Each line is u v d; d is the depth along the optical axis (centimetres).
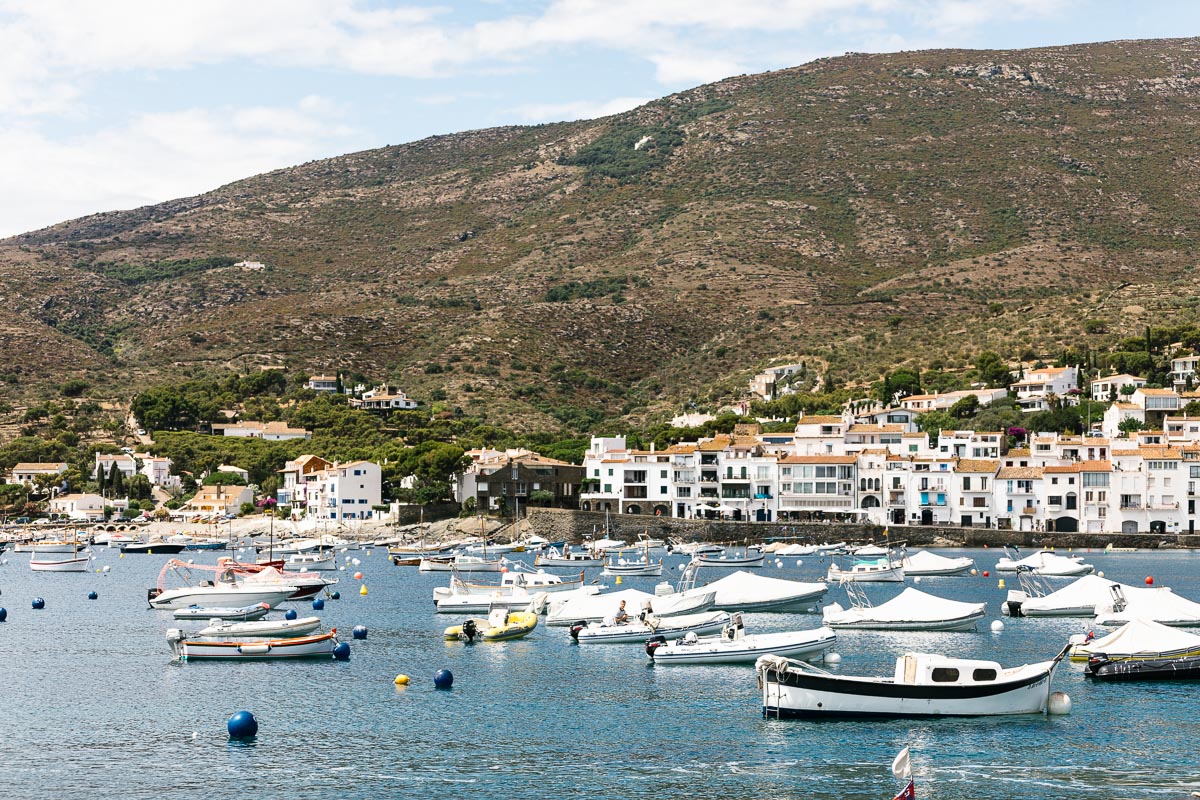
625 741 7494
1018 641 10731
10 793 6606
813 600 12725
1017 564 16900
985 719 7831
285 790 6644
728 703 8450
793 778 6762
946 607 11412
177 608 13650
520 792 6588
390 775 6888
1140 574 16812
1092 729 7625
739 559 19412
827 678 7869
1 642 11394
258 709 8406
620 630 11038
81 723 8038
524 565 19350
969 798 6444
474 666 9944
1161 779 6694
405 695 8819
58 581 18338
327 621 12762
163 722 8056
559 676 9475
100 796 6556
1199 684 8875
